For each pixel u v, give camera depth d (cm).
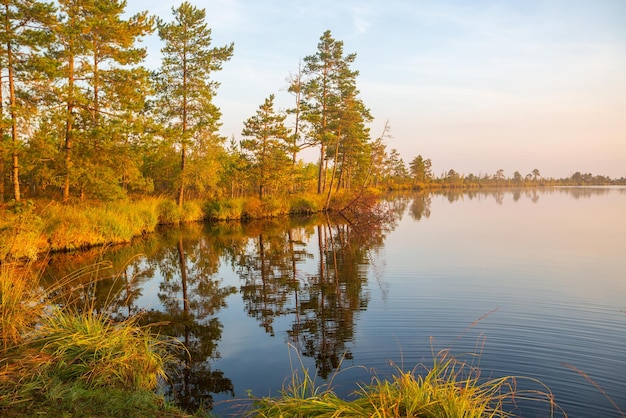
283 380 605
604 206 4753
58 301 970
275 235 2422
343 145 4750
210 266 1527
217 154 3812
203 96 3042
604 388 560
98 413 380
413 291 1117
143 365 539
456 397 391
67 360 482
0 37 1658
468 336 771
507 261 1538
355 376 615
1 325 520
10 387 396
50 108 1919
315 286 1209
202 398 545
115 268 1460
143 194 3155
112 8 2119
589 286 1147
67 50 1969
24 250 1316
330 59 4159
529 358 665
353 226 2905
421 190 11269
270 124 3616
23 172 1975
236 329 840
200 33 2981
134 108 2219
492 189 13200
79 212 1911
